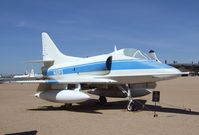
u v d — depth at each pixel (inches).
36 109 585.3
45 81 568.4
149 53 575.8
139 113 510.6
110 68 561.0
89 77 585.9
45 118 458.0
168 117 455.8
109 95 645.9
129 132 336.5
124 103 695.1
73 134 327.9
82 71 612.7
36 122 417.1
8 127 377.1
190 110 537.0
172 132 335.3
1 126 384.8
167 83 1830.7
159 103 675.4
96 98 834.2
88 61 610.2
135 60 538.6
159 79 515.8
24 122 417.7
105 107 615.5
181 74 499.2
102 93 649.0
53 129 359.9
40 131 347.9
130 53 552.4
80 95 541.3
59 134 328.8
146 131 341.7
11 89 1473.9
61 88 609.0
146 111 537.0
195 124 388.5
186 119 433.7
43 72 737.6
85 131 344.8
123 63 547.8
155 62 534.0
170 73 501.7
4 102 738.2
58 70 678.5
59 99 562.3
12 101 766.5
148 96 885.8
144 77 527.5
